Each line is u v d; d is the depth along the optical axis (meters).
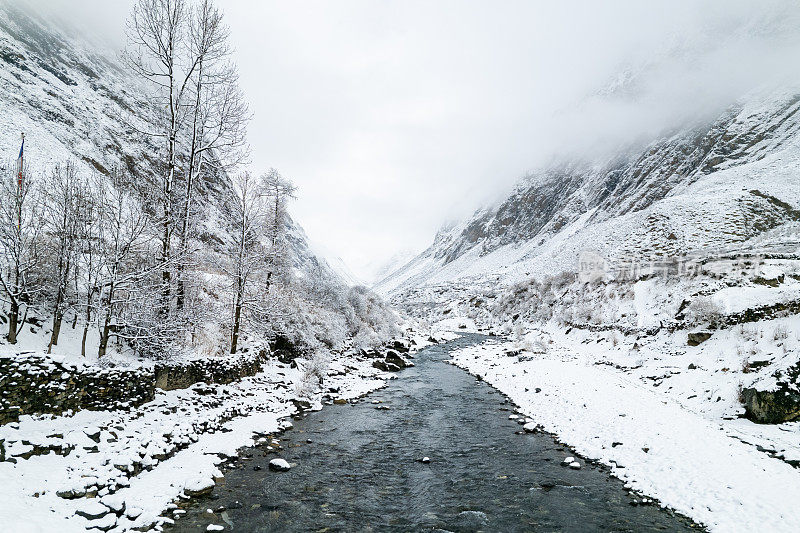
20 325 11.21
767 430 12.62
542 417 16.62
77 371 10.66
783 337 16.84
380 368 27.39
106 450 9.59
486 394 21.03
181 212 15.39
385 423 16.08
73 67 61.75
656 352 22.80
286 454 12.38
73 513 7.34
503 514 9.27
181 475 9.84
